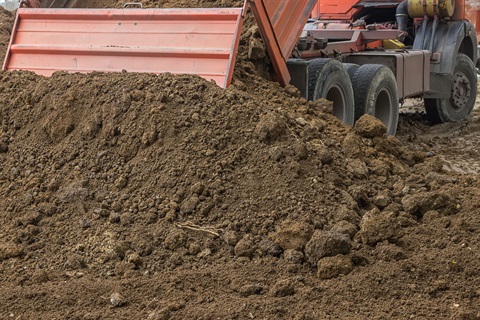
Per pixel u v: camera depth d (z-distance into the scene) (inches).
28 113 277.0
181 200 228.7
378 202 232.4
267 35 307.1
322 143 255.1
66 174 248.7
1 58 384.8
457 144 433.1
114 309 184.2
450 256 197.8
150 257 211.8
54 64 317.4
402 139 437.4
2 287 198.5
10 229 228.4
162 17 297.9
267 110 258.1
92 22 313.3
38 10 324.8
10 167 258.7
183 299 186.7
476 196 231.5
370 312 177.9
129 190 236.1
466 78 502.3
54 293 191.8
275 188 227.3
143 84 266.2
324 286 190.2
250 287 190.1
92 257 213.2
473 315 173.2
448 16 473.7
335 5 494.9
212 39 286.4
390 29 456.4
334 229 211.9
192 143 243.1
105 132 255.3
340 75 343.0
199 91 261.4
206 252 211.5
